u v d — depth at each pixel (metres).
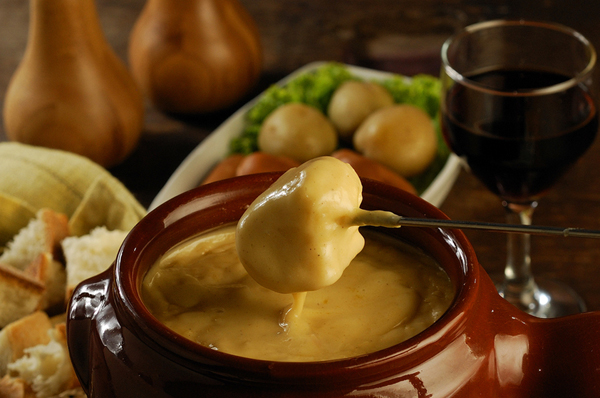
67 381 0.72
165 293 0.59
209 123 0.96
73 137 0.88
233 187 0.62
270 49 1.03
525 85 0.78
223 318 0.56
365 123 0.87
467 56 0.80
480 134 0.74
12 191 0.81
